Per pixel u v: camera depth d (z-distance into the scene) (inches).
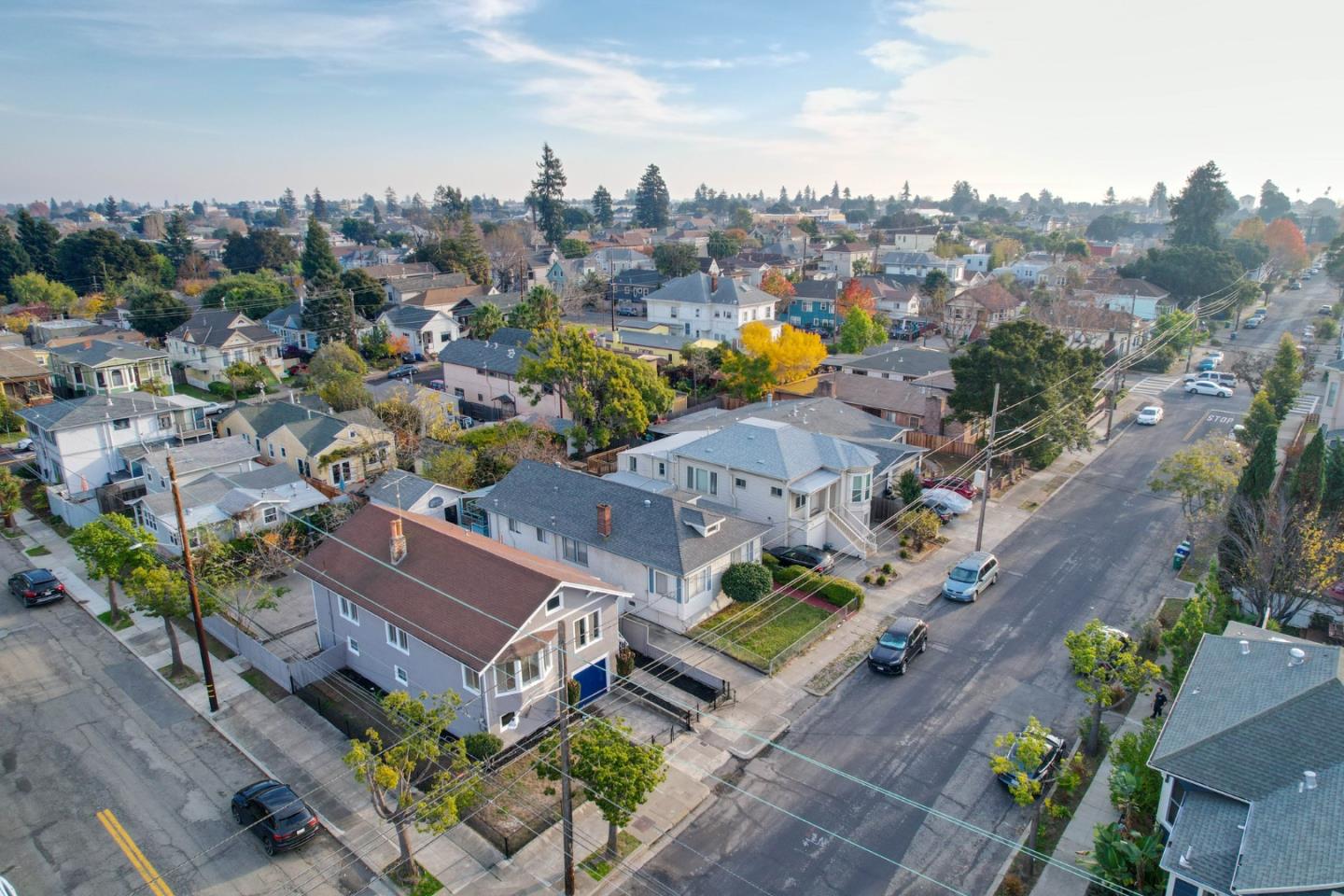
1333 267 4682.6
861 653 1315.2
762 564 1502.2
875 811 969.5
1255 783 762.2
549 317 3334.2
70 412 2060.8
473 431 2252.7
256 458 2017.7
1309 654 900.6
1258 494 1374.3
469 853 920.9
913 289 4404.5
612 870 887.1
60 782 1039.6
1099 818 944.9
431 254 5265.8
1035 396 1977.1
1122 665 1016.9
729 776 1035.9
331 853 924.6
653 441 2052.2
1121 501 1940.2
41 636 1405.0
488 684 1055.0
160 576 1235.2
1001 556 1662.2
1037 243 7578.7
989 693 1198.9
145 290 3720.5
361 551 1304.1
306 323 3479.3
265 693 1235.9
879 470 1834.4
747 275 5132.9
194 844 938.7
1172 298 4109.3
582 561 1498.5
